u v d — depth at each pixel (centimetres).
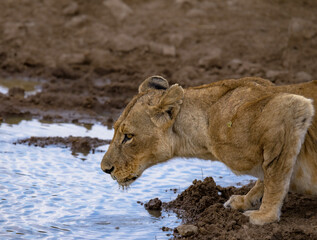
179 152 1012
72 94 2070
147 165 1012
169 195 1186
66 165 1345
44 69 2352
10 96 1980
